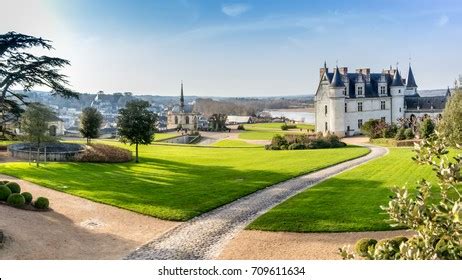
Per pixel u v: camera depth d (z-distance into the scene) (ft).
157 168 125.90
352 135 258.78
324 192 86.43
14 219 60.54
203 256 52.01
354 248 49.26
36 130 120.98
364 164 126.41
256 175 110.32
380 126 218.59
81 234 60.18
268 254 52.13
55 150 152.87
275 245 55.47
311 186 94.38
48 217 66.13
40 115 123.44
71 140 238.07
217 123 364.58
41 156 135.23
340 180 99.96
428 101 276.00
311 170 117.08
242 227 64.18
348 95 258.57
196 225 65.72
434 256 24.99
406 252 25.81
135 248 55.01
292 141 196.65
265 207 76.23
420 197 26.48
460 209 22.94
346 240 56.95
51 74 121.90
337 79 251.19
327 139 196.65
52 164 124.57
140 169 123.03
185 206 76.18
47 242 54.24
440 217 25.13
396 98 270.67
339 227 62.13
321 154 158.81
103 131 360.89
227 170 121.49
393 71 282.56
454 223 24.52
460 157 25.40
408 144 187.42
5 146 168.45
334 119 252.62
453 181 25.09
